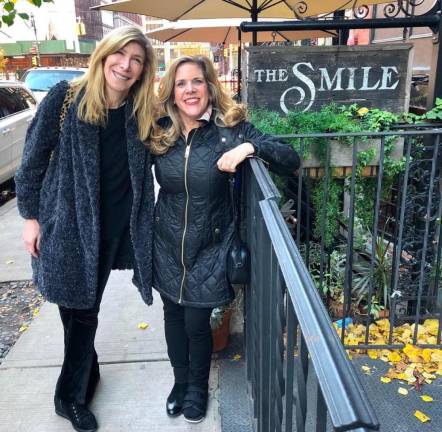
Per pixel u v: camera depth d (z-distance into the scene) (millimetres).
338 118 2803
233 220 2121
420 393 2480
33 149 1936
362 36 7113
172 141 2004
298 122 2781
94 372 2463
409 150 2590
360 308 3232
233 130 2047
